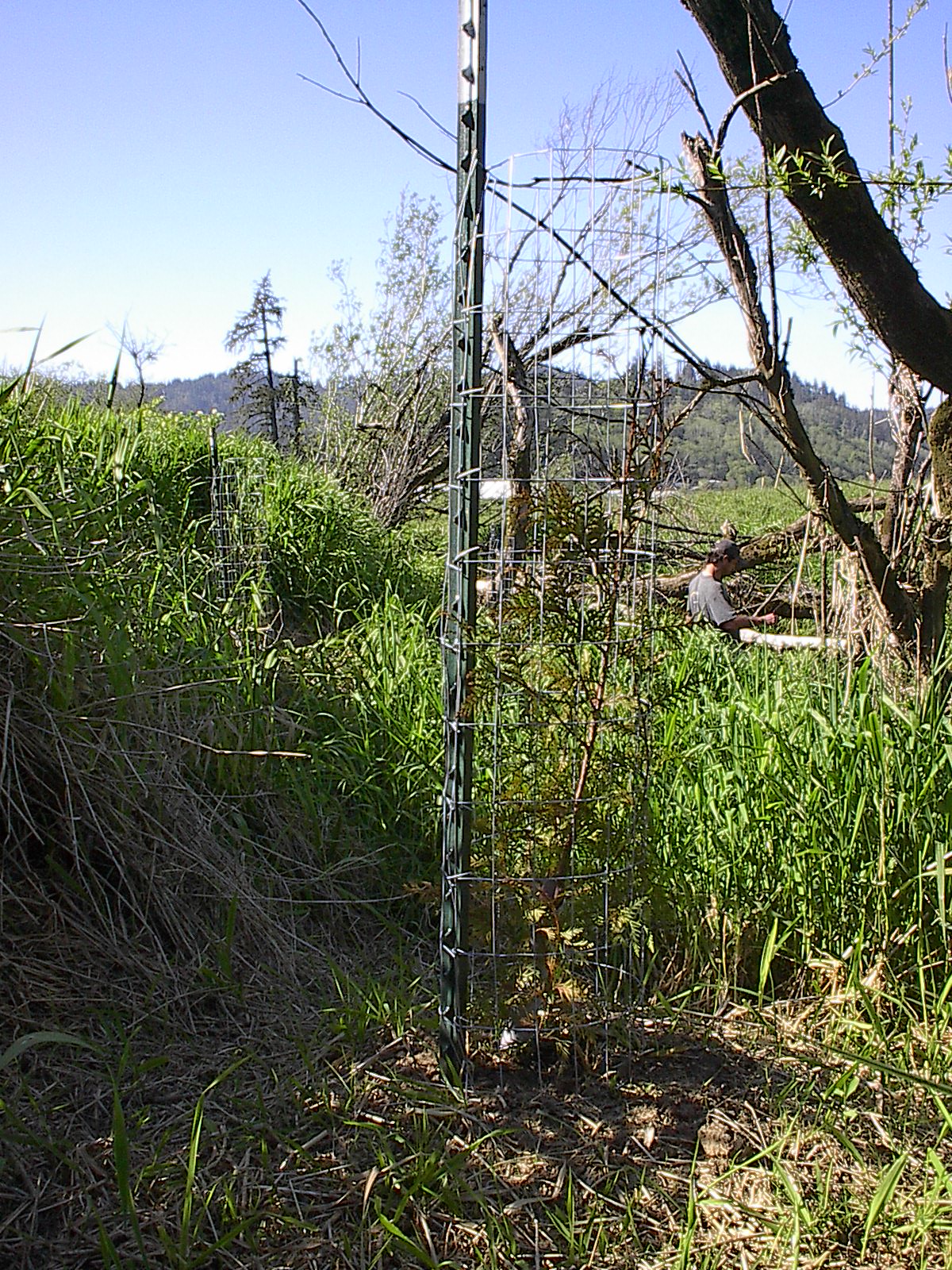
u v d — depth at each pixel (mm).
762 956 3750
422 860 4543
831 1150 2787
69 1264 2246
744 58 3965
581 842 3037
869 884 3744
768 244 4160
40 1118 2627
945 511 4938
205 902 3609
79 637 3633
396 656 6004
